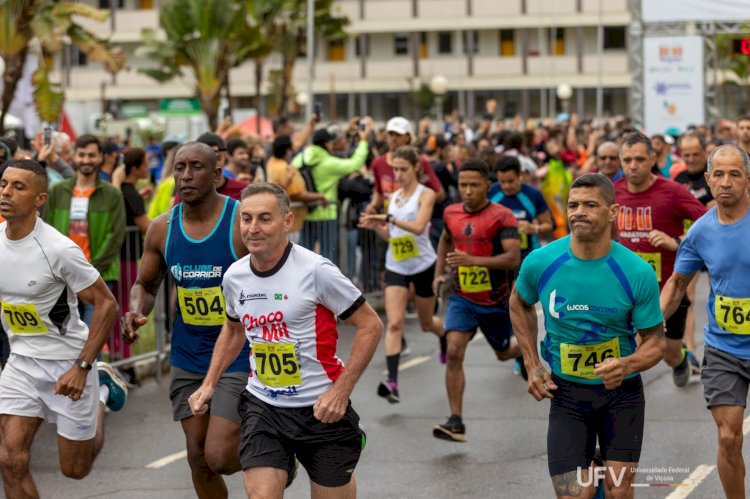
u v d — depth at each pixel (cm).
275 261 619
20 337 734
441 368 1390
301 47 4500
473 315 1037
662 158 1628
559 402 675
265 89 6738
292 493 877
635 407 664
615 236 1060
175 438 1057
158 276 752
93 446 761
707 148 1986
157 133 4153
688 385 1245
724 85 6200
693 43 3212
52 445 1028
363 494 864
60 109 2377
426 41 7075
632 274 648
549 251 668
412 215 1196
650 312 650
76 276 717
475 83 7006
